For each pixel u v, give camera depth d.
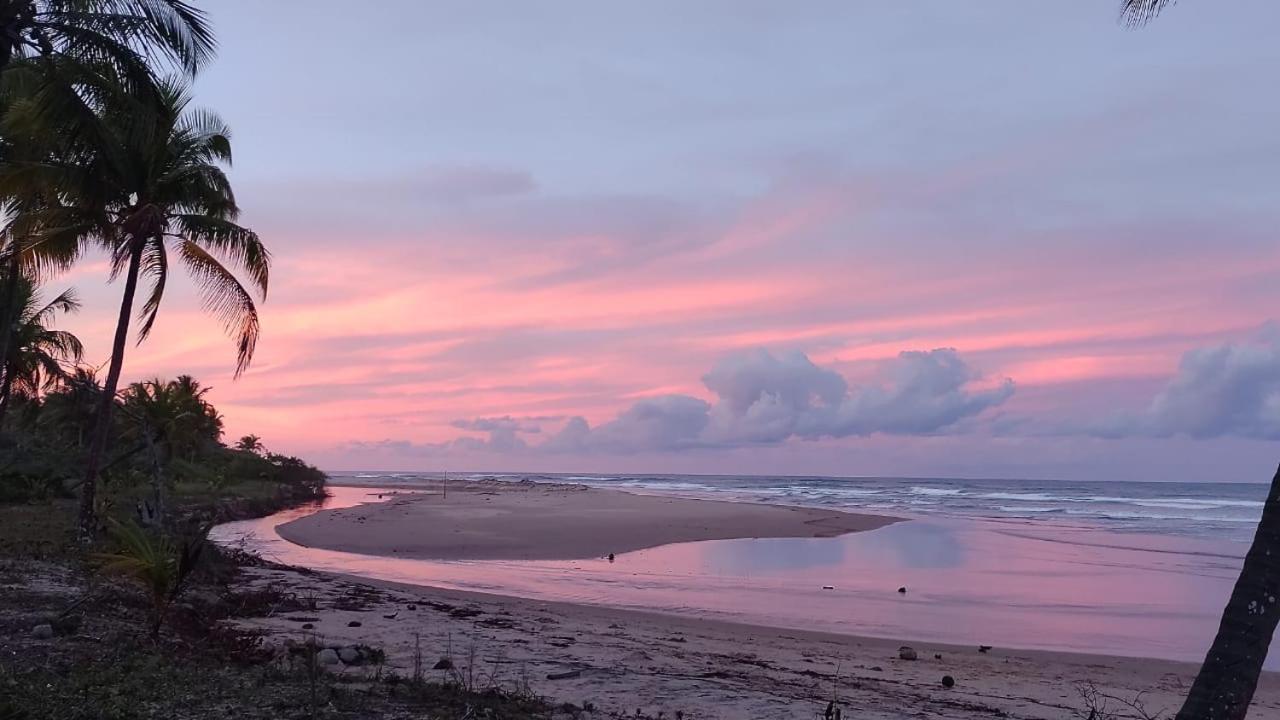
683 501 61.12
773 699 9.16
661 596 19.20
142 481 37.25
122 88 11.06
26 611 9.84
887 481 190.75
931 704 9.71
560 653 11.21
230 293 19.89
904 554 29.06
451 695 7.89
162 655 8.34
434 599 16.64
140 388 34.56
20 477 33.25
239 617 12.48
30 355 28.55
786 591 20.27
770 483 154.50
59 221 18.41
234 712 6.64
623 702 8.66
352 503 60.16
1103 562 27.27
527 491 82.62
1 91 11.67
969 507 66.06
